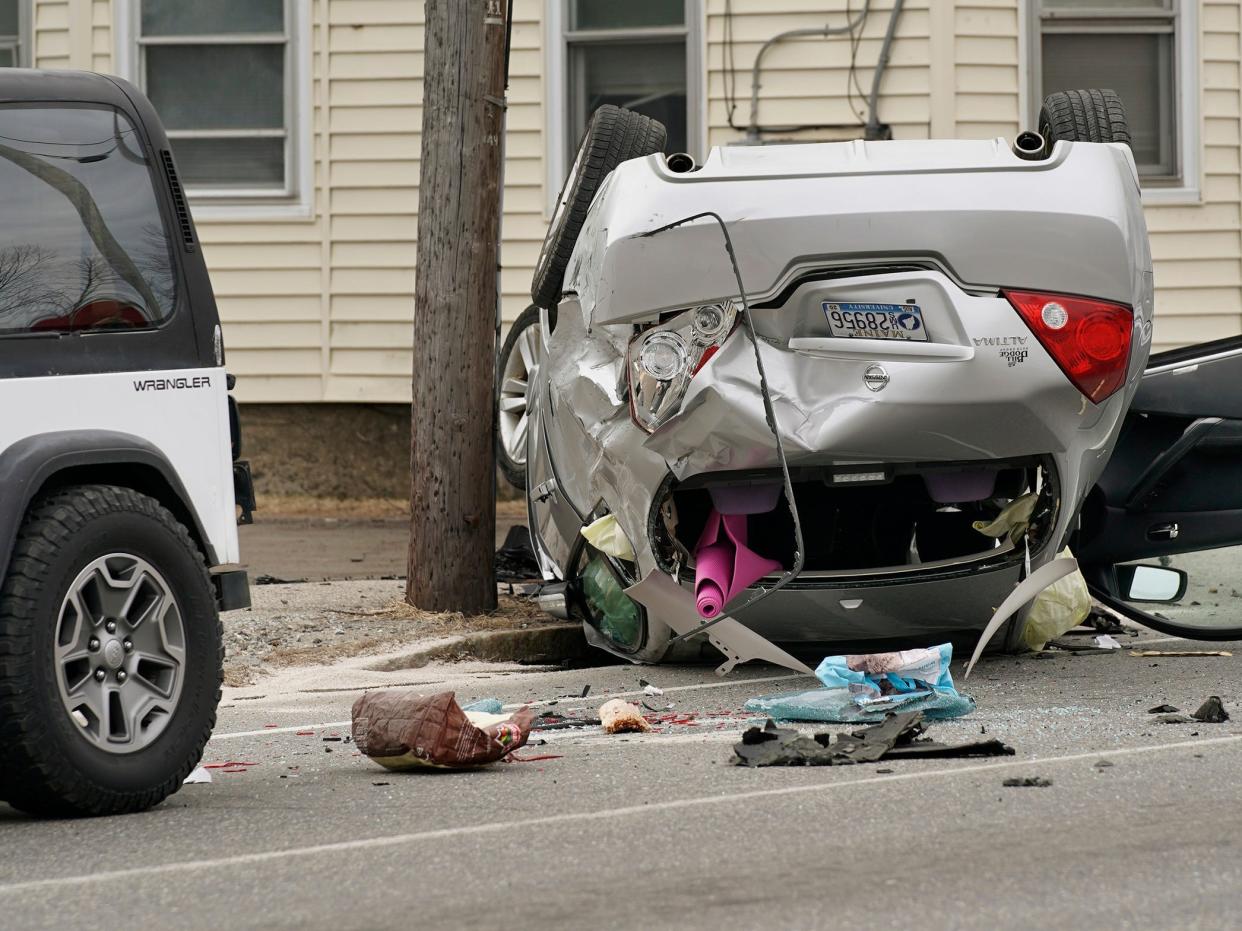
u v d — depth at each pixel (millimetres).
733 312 13453
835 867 7930
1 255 9859
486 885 7762
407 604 18438
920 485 14961
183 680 10109
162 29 29109
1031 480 14484
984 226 13422
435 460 18172
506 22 18141
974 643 15242
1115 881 7559
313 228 28828
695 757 11156
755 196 13500
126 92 10766
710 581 13750
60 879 8141
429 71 18062
